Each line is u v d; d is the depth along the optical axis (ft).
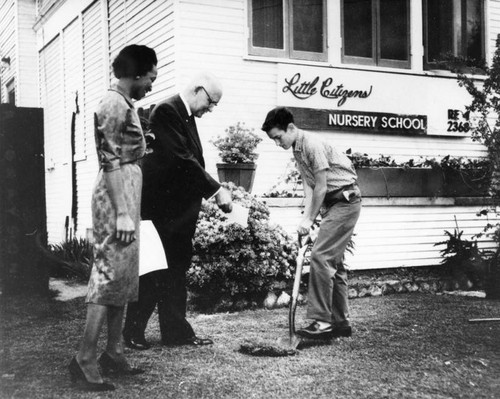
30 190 22.57
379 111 28.84
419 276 26.58
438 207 28.19
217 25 25.98
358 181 26.27
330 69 27.76
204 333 17.10
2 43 55.31
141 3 28.91
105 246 11.85
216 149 25.85
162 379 12.60
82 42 38.04
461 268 26.21
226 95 26.11
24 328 17.54
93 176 36.37
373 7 29.01
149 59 12.54
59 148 43.80
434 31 30.58
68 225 40.93
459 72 25.48
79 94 38.70
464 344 15.87
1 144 22.22
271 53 26.99
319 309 15.92
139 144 12.28
